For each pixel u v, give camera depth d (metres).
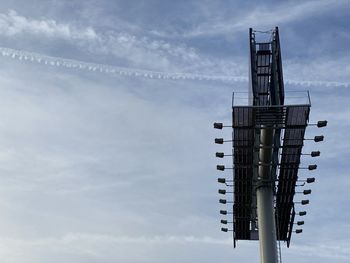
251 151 28.44
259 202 29.59
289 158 28.19
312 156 28.14
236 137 27.92
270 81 29.72
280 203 30.34
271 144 28.20
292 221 31.09
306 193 29.64
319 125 26.97
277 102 27.89
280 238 32.28
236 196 30.91
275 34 30.39
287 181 29.19
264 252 28.25
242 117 26.86
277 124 27.19
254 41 31.06
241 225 32.28
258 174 29.78
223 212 31.91
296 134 27.20
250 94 30.44
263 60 30.59
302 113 26.45
